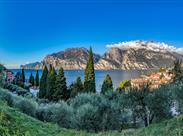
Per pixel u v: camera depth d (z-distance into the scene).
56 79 59.91
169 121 20.53
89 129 27.83
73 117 28.27
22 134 10.75
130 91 30.72
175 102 30.52
